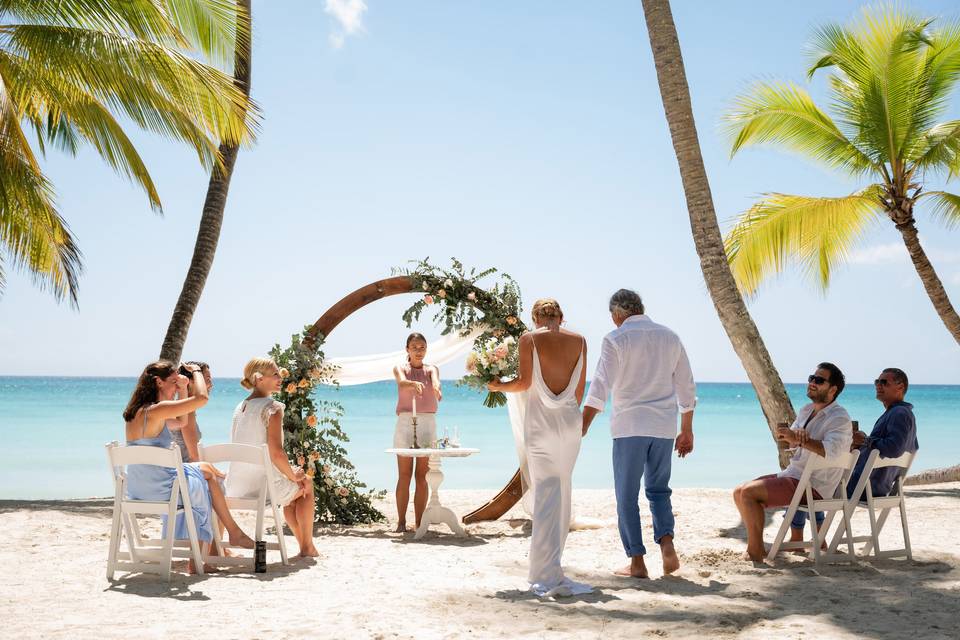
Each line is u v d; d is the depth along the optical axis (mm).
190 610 4531
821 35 12305
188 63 9727
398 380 8102
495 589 5133
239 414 6441
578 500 10312
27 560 6121
